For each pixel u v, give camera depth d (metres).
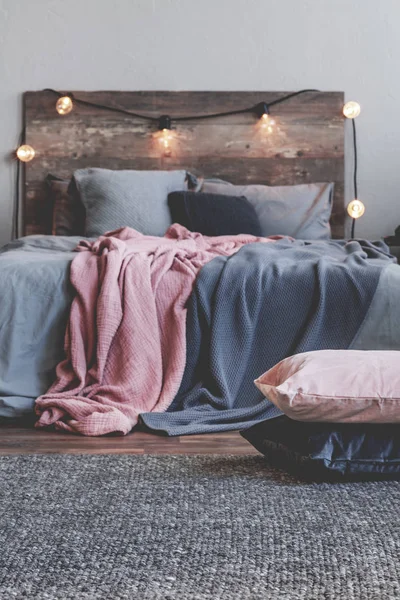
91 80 5.36
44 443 2.65
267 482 2.02
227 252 3.64
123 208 4.77
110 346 3.03
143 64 5.35
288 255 3.48
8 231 5.42
